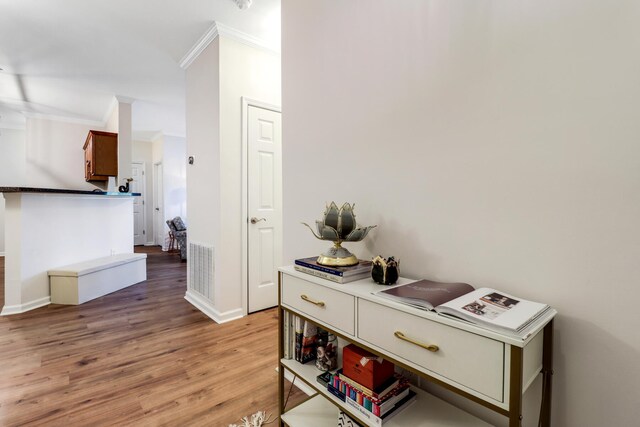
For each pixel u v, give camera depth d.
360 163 1.42
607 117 0.79
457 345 0.76
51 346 2.16
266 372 1.85
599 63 0.80
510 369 0.67
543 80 0.89
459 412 1.04
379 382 1.03
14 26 2.55
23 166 5.84
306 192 1.72
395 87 1.27
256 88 2.82
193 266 3.10
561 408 0.88
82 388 1.67
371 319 0.95
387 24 1.29
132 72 3.44
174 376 1.79
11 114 5.07
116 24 2.53
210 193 2.77
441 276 1.14
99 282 3.37
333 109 1.55
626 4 0.76
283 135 1.88
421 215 1.19
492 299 0.86
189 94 3.14
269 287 2.96
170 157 6.59
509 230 0.96
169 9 2.34
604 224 0.80
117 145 4.29
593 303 0.82
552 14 0.87
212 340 2.27
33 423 1.40
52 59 3.14
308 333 1.37
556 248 0.88
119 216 4.19
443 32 1.11
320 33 1.61
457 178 1.08
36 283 3.04
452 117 1.09
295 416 1.32
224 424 1.41
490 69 0.99
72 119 5.30
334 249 1.21
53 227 3.25
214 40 2.64
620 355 0.78
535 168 0.91
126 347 2.15
